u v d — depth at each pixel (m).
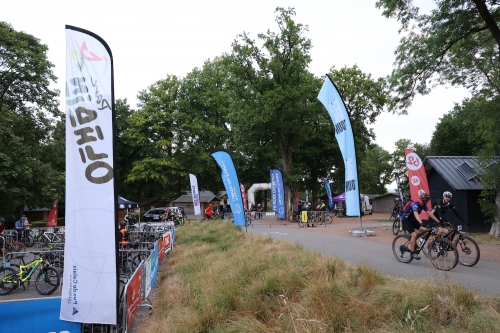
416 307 4.37
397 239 9.11
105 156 4.68
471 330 3.85
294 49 31.89
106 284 4.61
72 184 4.64
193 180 25.44
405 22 14.84
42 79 27.48
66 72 4.70
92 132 4.68
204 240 14.29
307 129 33.72
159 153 47.09
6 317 4.37
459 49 15.29
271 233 17.62
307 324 4.23
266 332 4.40
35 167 22.89
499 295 4.98
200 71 45.84
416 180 16.80
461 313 4.18
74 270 4.60
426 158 19.06
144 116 43.78
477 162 16.30
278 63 31.05
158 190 55.84
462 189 17.25
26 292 8.81
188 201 49.72
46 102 28.36
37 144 29.23
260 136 34.56
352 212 15.79
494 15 14.15
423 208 8.25
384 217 38.22
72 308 4.59
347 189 15.79
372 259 9.16
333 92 15.73
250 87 32.22
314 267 6.45
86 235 4.62
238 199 17.19
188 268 8.71
